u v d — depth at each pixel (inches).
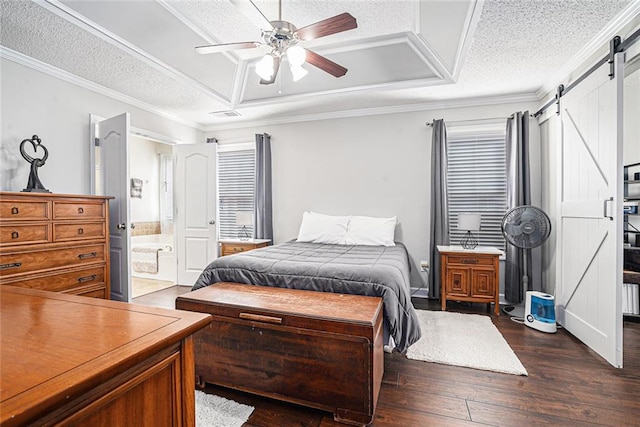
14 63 104.7
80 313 36.9
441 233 147.5
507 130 141.6
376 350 64.3
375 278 80.5
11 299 42.9
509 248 137.3
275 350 67.5
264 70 87.0
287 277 86.7
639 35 77.9
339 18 71.5
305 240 153.6
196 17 99.8
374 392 62.3
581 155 102.6
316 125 175.3
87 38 96.1
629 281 119.6
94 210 110.7
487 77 124.3
